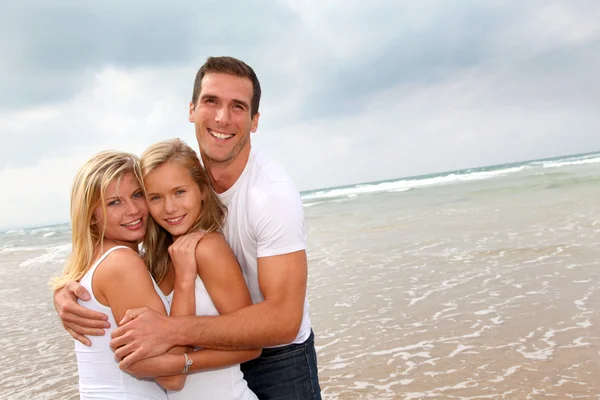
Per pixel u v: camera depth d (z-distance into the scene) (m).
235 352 2.49
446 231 11.84
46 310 8.95
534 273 7.30
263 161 2.89
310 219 20.41
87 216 2.46
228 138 2.78
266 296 2.56
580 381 4.09
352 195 36.69
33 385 5.35
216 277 2.53
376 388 4.43
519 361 4.58
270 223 2.57
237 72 2.82
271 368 2.91
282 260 2.56
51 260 16.72
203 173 2.76
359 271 8.88
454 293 6.85
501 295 6.50
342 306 6.95
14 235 44.91
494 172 39.00
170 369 2.33
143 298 2.36
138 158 2.70
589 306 5.70
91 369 2.38
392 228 13.71
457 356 4.85
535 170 33.69
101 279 2.34
